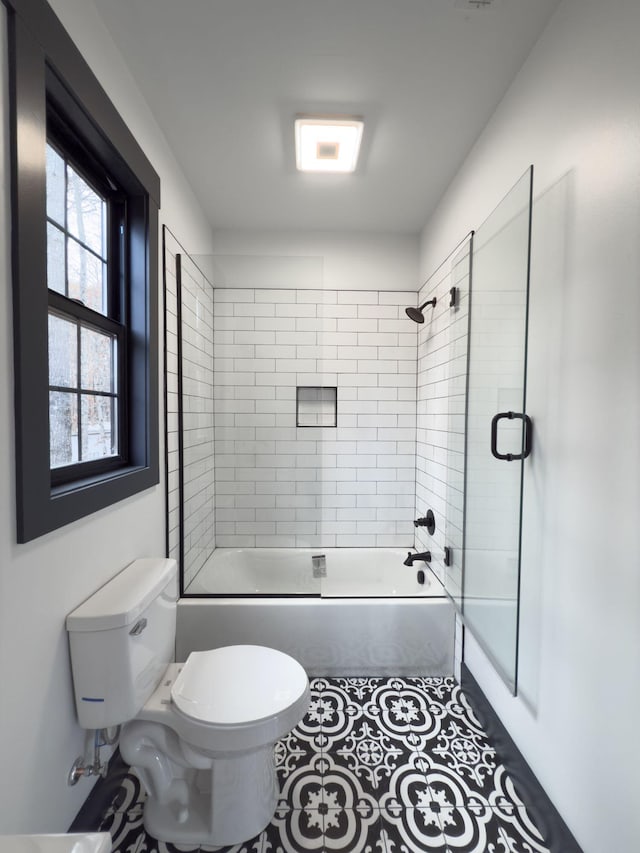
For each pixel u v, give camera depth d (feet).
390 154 6.18
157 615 4.21
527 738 4.38
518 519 4.28
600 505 3.34
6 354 2.72
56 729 3.33
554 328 3.98
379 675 6.44
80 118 3.71
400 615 6.43
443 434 7.25
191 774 4.41
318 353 8.45
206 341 7.93
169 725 3.84
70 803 3.58
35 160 2.91
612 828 3.16
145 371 5.11
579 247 3.61
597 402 3.39
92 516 3.90
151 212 5.15
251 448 8.49
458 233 6.54
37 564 3.08
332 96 5.04
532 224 4.36
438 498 7.52
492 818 4.16
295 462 8.55
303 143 5.86
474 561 5.47
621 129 3.13
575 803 3.59
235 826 3.89
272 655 4.55
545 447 4.11
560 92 3.87
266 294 8.31
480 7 3.89
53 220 3.81
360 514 9.09
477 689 5.62
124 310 5.06
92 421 4.43
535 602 4.27
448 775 4.65
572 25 3.67
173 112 5.33
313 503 8.59
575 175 3.67
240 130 5.68
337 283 8.87
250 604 6.38
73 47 3.38
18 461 2.81
